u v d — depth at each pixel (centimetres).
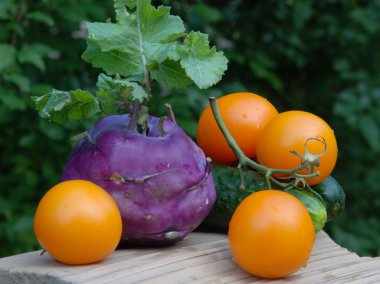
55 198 43
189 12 102
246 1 113
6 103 81
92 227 42
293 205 43
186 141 47
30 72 89
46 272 42
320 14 120
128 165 45
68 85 91
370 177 121
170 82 47
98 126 47
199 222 48
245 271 44
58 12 89
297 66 121
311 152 50
